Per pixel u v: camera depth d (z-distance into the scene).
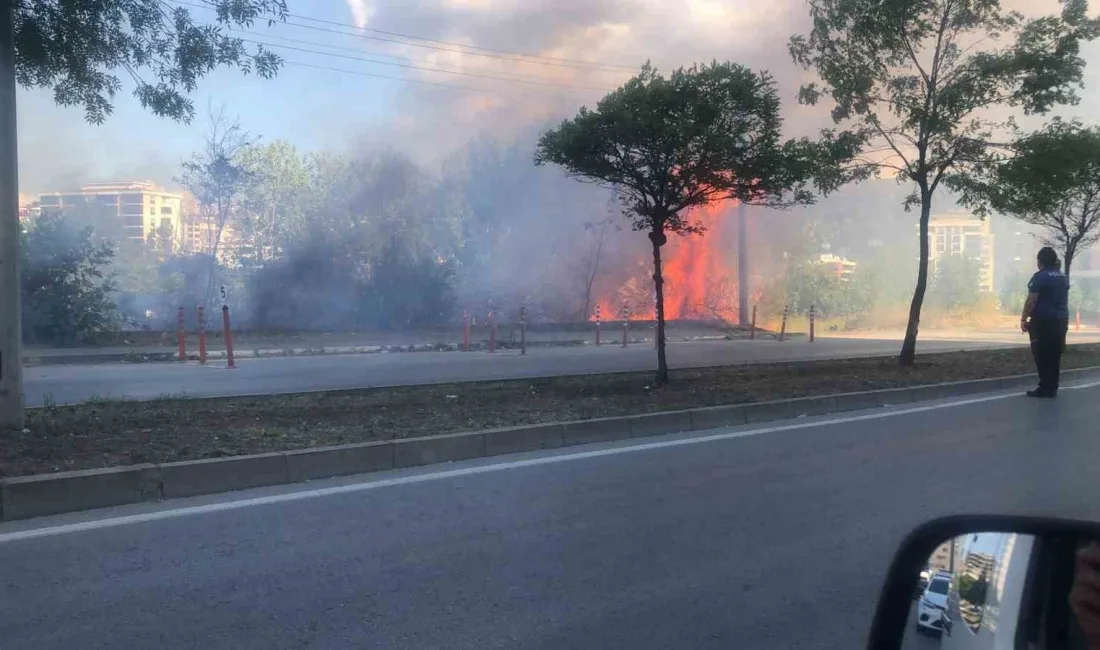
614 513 6.04
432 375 14.13
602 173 11.32
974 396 12.38
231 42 8.78
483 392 11.07
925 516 6.05
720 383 12.27
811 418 10.27
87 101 8.84
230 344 15.87
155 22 8.47
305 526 5.62
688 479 7.07
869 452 8.23
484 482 6.90
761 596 4.57
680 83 10.89
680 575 4.85
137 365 16.16
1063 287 11.98
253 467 6.66
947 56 13.78
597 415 9.21
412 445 7.53
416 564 4.94
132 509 5.96
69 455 6.70
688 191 11.54
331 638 3.95
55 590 4.45
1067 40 13.13
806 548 5.34
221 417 8.74
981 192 13.97
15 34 7.99
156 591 4.46
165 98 8.82
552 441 8.41
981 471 7.45
